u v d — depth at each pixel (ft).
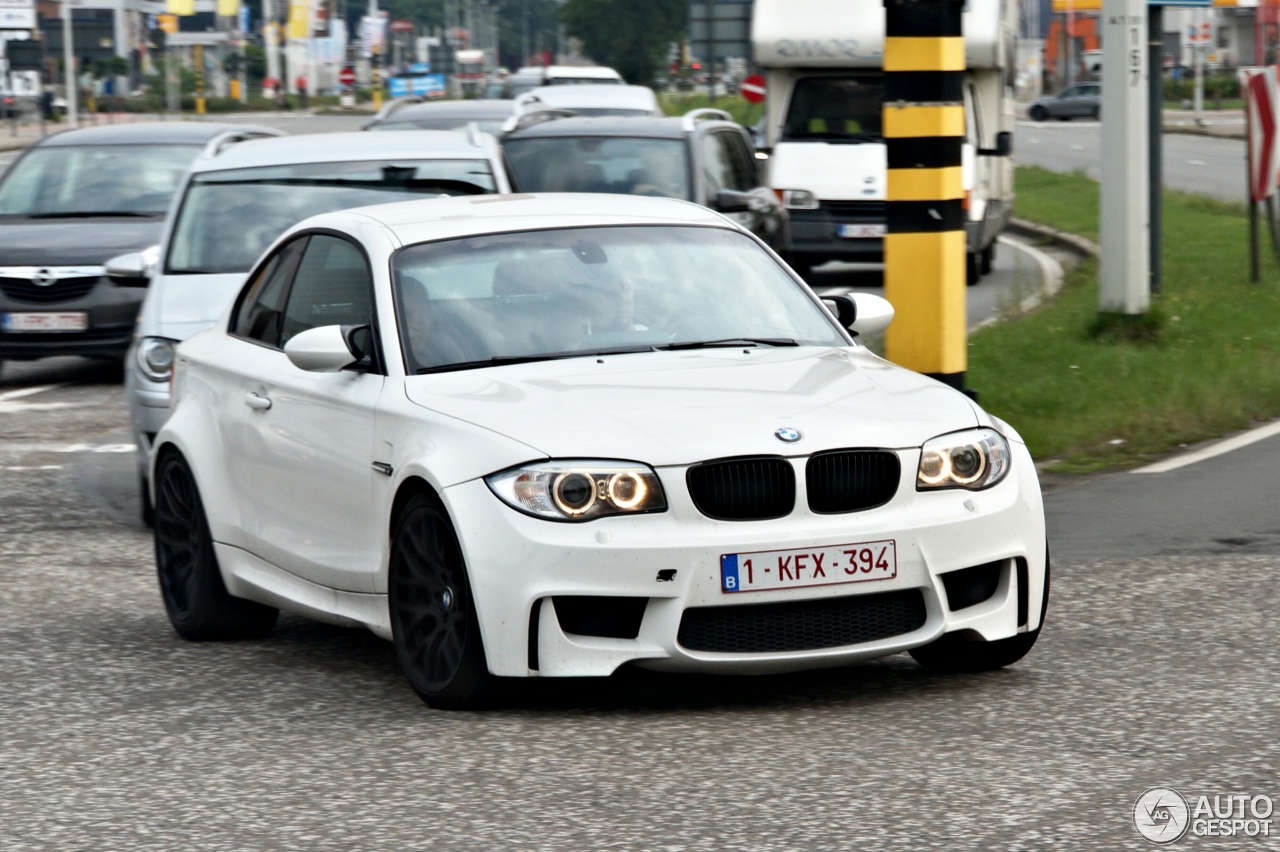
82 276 157.89
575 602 56.34
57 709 62.03
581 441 56.75
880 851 44.42
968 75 233.14
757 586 55.77
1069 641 67.26
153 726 59.31
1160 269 183.73
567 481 55.98
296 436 67.41
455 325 65.67
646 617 55.88
